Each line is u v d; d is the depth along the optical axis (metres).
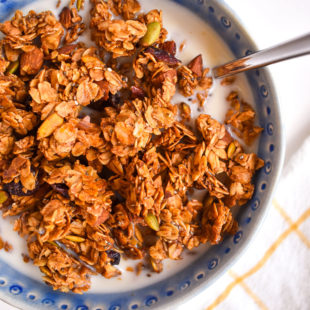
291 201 0.30
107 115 0.26
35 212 0.26
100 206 0.25
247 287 0.30
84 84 0.25
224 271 0.26
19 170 0.25
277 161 0.26
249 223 0.27
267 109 0.26
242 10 0.29
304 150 0.30
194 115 0.27
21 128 0.25
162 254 0.27
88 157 0.25
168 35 0.27
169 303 0.26
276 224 0.30
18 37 0.25
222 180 0.27
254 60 0.24
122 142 0.25
